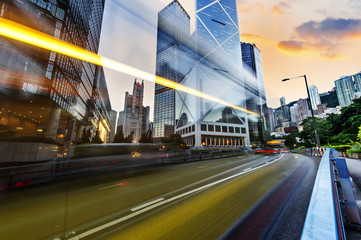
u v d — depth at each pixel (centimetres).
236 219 353
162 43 15362
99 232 319
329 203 116
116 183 745
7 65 2644
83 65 5344
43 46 3212
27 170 1043
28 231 330
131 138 3672
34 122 4284
